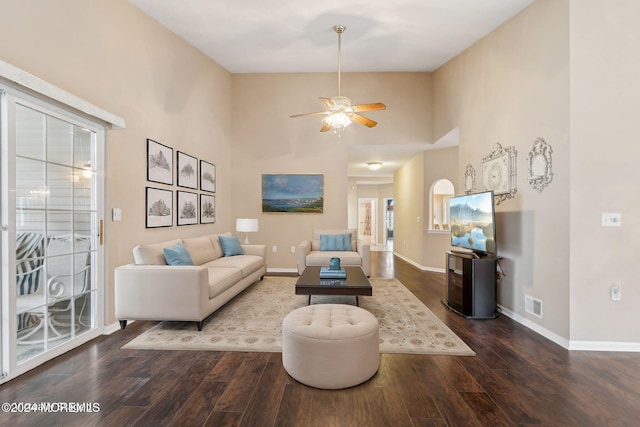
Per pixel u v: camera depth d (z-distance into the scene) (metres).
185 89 4.28
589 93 2.51
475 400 1.82
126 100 3.17
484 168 3.82
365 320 2.13
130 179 3.23
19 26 2.12
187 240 3.86
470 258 3.24
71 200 2.57
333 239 5.15
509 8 3.19
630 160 2.49
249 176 5.78
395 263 7.01
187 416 1.67
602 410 1.73
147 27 3.51
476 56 4.05
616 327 2.51
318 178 5.74
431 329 2.92
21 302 2.16
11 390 1.90
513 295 3.24
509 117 3.33
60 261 2.47
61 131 2.47
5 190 2.03
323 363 1.91
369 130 5.68
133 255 3.25
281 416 1.67
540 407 1.76
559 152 2.64
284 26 3.89
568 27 2.54
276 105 5.74
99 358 2.34
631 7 2.49
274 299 3.88
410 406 1.76
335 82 5.66
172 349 2.49
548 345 2.60
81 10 2.62
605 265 2.51
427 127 5.62
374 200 11.81
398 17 3.63
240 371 2.15
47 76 2.32
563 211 2.59
